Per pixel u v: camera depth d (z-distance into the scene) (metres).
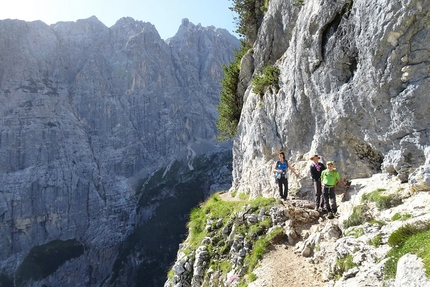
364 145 13.45
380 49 11.09
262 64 25.06
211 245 16.16
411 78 10.38
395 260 7.22
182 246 19.62
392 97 11.07
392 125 11.33
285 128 18.45
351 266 8.68
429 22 9.84
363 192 11.82
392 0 10.51
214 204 20.55
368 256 8.38
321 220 12.86
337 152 14.63
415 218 8.45
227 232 16.00
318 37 14.86
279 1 22.92
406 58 10.43
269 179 19.23
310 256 11.34
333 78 14.16
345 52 13.39
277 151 19.30
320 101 15.38
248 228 14.86
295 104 17.64
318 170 14.05
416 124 10.34
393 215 9.45
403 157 10.88
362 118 12.80
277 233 13.17
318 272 10.12
